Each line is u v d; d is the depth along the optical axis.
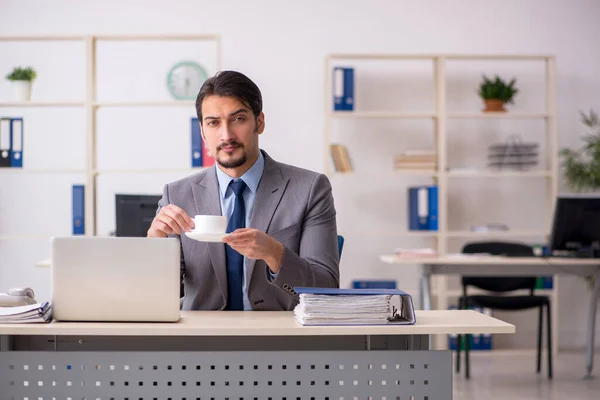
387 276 5.90
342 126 5.89
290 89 5.82
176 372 1.92
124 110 5.71
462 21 5.95
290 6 5.82
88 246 1.91
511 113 5.62
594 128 6.01
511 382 4.60
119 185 5.70
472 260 4.48
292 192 2.33
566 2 6.01
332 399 1.94
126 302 1.91
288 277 2.06
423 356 1.96
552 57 5.64
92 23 5.72
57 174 5.68
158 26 5.75
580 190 5.96
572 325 6.02
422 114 5.57
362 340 2.10
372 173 5.53
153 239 1.91
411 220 5.66
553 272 4.59
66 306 1.92
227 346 2.08
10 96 5.66
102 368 1.91
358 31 5.88
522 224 6.01
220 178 2.37
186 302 2.33
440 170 5.56
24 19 5.68
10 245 5.66
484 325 1.91
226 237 1.94
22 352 1.92
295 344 2.09
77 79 5.70
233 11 5.79
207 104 2.16
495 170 5.91
